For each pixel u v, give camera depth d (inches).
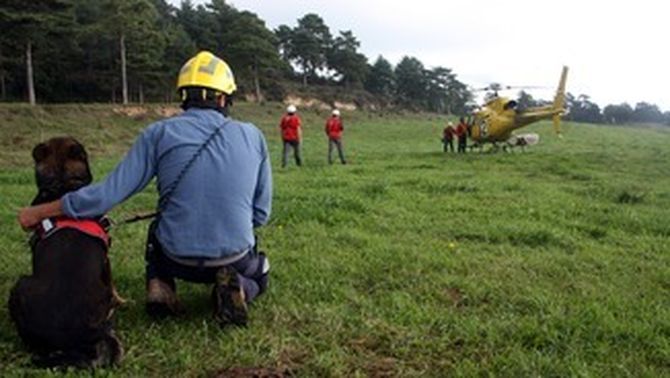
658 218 336.5
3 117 1429.6
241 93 3176.7
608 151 1085.8
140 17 2234.3
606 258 239.9
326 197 361.1
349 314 165.5
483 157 850.8
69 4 1838.1
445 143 1042.7
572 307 173.8
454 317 164.7
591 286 200.5
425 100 4753.9
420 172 606.2
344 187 441.4
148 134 148.5
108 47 2492.6
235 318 149.0
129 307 166.4
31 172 560.4
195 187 146.3
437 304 179.6
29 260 213.6
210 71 156.4
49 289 128.1
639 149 1206.9
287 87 3567.9
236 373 128.2
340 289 186.5
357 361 136.6
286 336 148.3
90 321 128.2
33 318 126.7
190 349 139.3
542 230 280.2
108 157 876.6
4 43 1845.5
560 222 319.0
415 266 217.9
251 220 156.4
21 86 2396.7
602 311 168.4
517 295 186.5
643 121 4466.0
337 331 152.9
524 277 210.2
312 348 142.3
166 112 1925.4
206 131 150.3
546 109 1033.5
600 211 358.3
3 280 190.1
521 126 1018.7
